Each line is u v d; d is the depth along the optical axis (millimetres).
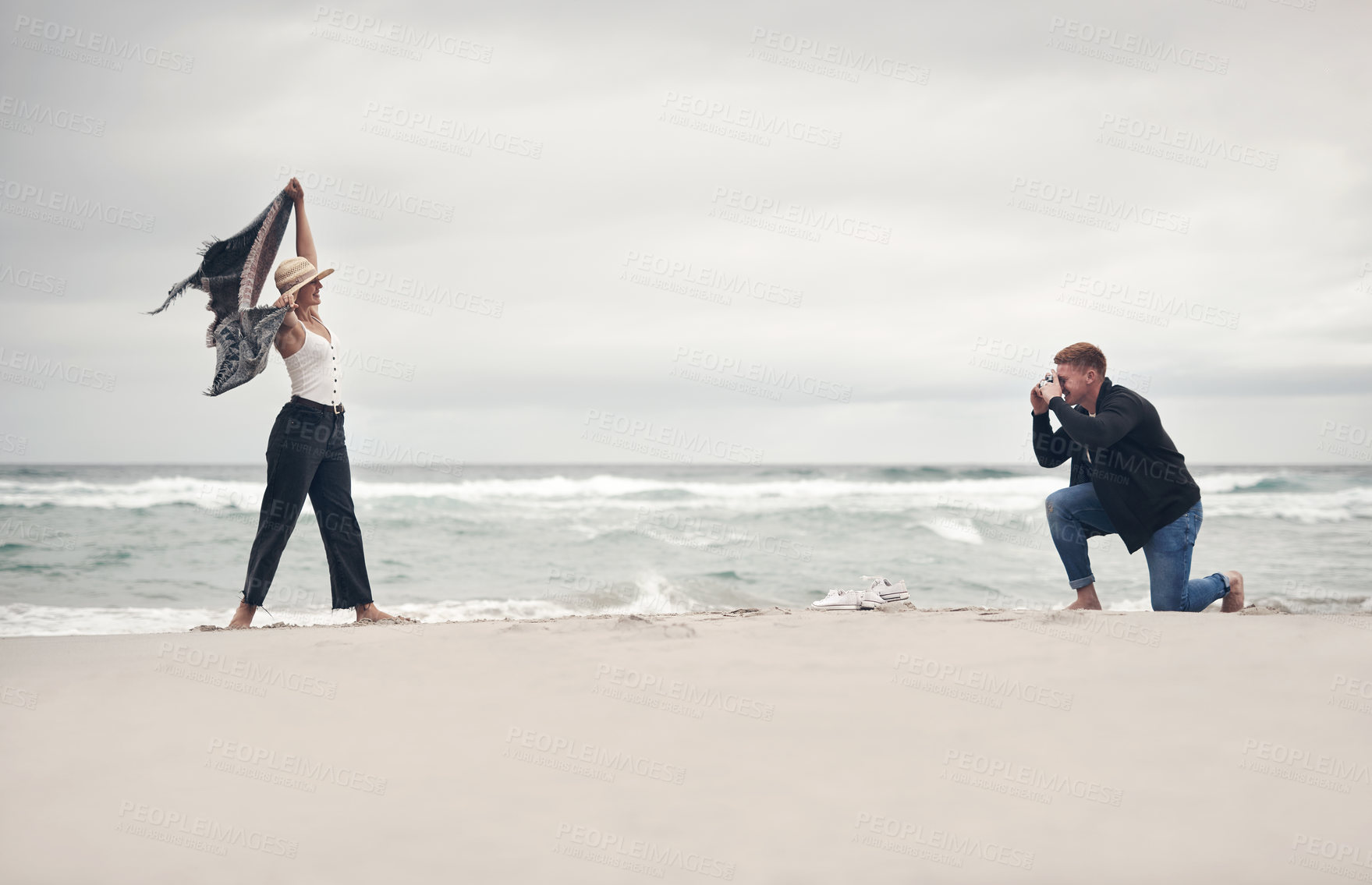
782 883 1458
